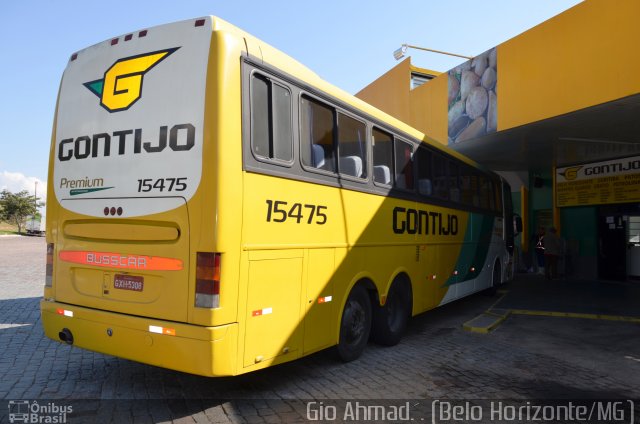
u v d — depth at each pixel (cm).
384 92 1683
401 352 658
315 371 557
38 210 6153
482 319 895
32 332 703
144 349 404
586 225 1642
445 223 848
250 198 410
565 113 944
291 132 466
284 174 451
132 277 423
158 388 485
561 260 1677
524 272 1880
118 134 439
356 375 548
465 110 1227
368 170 601
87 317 440
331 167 530
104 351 431
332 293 524
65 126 480
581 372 595
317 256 499
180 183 399
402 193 690
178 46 416
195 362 378
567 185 1662
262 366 423
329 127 532
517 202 1966
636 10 811
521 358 652
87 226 454
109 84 452
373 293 637
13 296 1049
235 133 399
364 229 588
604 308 1056
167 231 403
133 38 445
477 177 1045
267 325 429
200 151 392
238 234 396
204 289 382
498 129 1112
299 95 482
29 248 2980
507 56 1085
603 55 870
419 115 1438
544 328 852
